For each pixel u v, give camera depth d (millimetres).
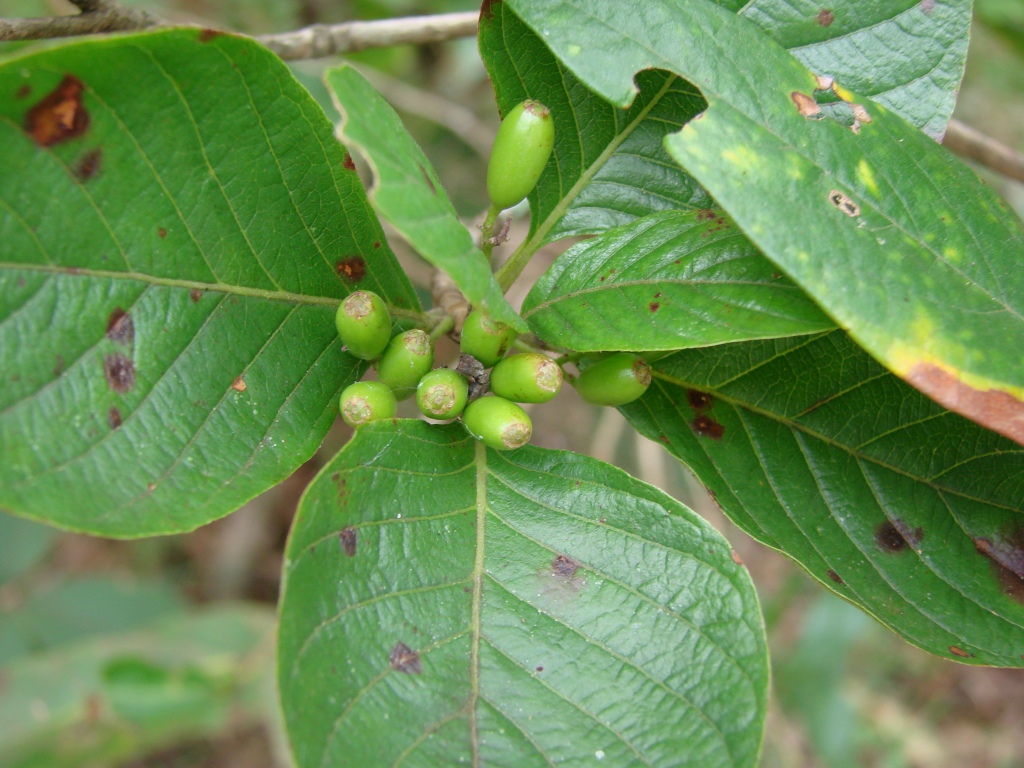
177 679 263
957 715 380
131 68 107
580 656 115
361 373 130
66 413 111
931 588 129
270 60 112
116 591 297
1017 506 129
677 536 119
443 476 122
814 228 105
